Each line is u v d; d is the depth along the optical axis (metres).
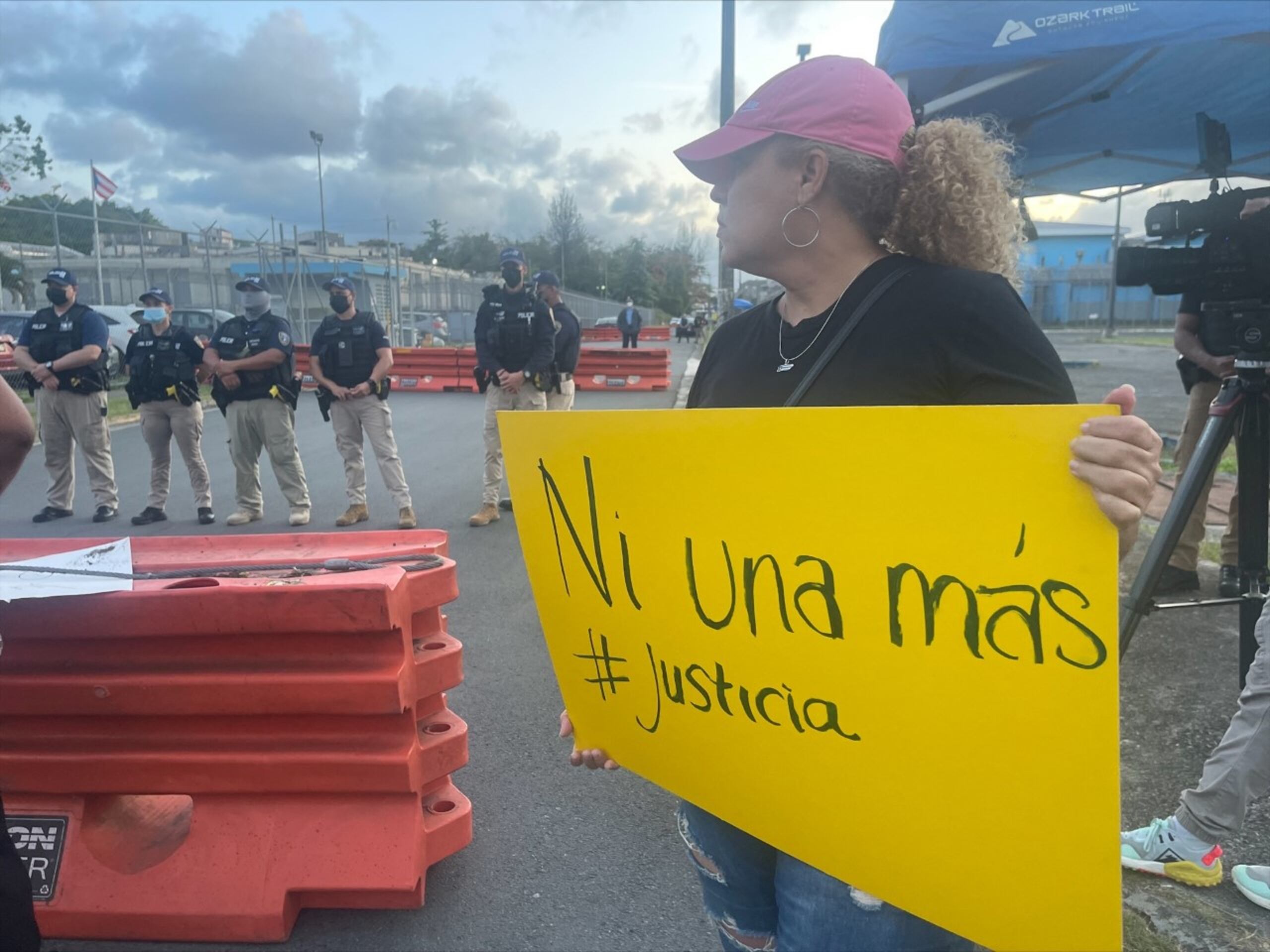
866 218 1.33
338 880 2.32
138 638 2.29
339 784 2.35
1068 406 0.99
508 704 3.80
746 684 1.33
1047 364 1.21
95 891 2.33
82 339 7.17
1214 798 2.40
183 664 2.31
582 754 1.67
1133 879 2.52
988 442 1.04
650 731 1.50
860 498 1.15
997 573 1.06
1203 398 4.57
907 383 1.24
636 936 2.37
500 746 3.44
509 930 2.39
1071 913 1.07
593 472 1.44
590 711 1.61
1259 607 3.13
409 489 8.38
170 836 2.54
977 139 1.35
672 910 2.48
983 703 1.10
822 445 1.17
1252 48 4.70
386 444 6.86
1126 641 3.17
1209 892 2.45
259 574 2.46
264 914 2.29
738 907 1.57
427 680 2.49
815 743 1.27
